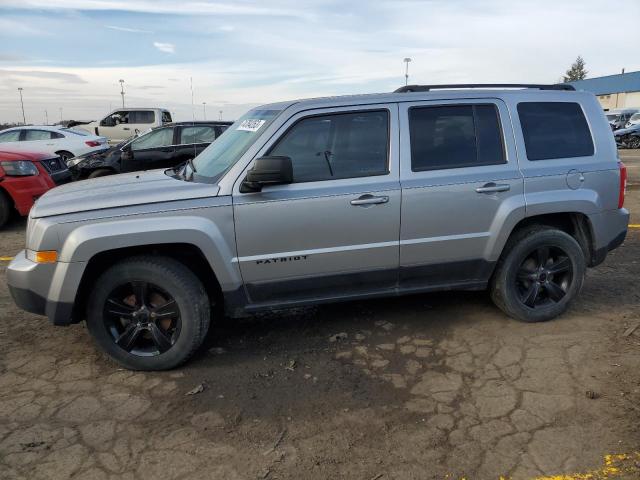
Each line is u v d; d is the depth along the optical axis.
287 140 3.73
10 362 3.89
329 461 2.73
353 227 3.77
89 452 2.83
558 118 4.25
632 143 25.02
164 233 3.49
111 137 19.17
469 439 2.87
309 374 3.63
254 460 2.75
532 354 3.79
